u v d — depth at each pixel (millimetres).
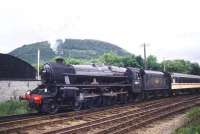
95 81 28312
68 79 25094
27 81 32938
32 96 22312
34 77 35625
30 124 16828
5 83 30484
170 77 46031
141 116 20359
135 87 34750
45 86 24031
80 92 25953
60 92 23688
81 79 26781
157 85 41344
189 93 58156
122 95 32469
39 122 18219
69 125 17766
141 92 36938
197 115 19812
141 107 27812
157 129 16750
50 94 23234
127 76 34188
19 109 25562
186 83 53312
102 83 29656
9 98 30750
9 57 32125
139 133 15578
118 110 25266
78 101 25047
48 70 23953
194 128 15570
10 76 32125
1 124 16328
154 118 19688
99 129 16141
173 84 46688
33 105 22547
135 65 77750
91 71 28297
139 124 17266
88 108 27094
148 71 39438
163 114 21688
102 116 21625
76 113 22625
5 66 31609
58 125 17688
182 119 19516
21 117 20172
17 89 31750
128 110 25500
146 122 18234
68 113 21984
